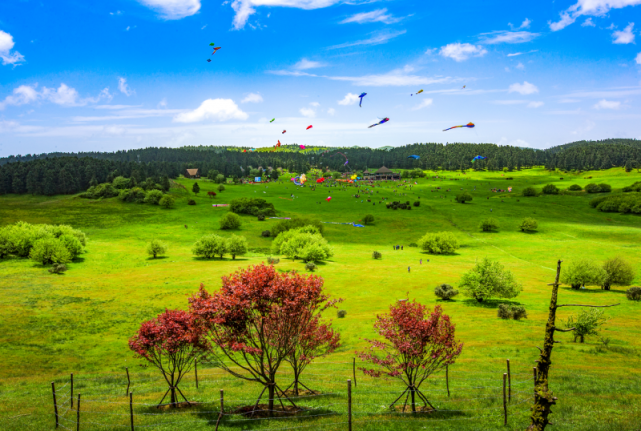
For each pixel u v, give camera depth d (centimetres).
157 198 16975
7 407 1919
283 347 1595
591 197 18712
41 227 10431
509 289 5431
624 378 2173
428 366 1634
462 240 12156
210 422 1540
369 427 1409
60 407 1881
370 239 12750
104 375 2884
